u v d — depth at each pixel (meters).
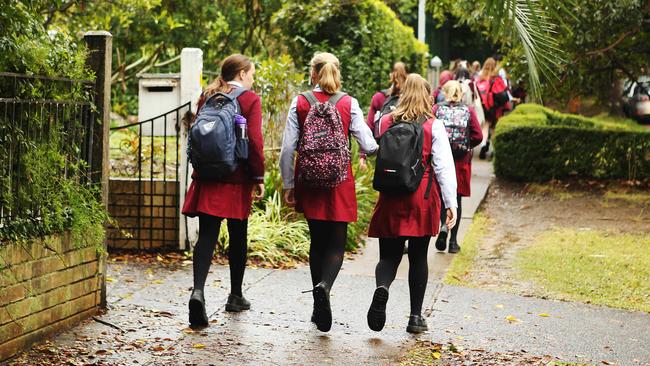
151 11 13.30
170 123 8.62
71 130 6.02
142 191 8.70
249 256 8.77
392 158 6.27
